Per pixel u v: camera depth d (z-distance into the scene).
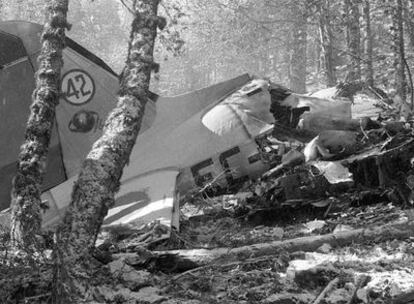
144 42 5.69
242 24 21.61
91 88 8.17
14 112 7.73
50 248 5.19
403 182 7.22
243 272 5.24
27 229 5.39
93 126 8.12
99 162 5.18
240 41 22.62
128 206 7.16
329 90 10.40
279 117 9.11
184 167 8.02
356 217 7.09
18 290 4.36
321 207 7.50
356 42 17.97
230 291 4.76
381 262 5.20
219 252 5.51
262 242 6.50
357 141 8.11
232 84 8.91
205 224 7.85
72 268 4.59
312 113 8.96
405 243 5.79
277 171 7.85
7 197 7.64
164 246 6.27
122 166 5.32
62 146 7.96
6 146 7.69
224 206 8.10
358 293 4.36
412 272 4.91
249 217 7.69
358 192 7.51
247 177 8.27
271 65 33.31
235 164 8.20
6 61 7.71
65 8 6.38
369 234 5.95
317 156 7.96
